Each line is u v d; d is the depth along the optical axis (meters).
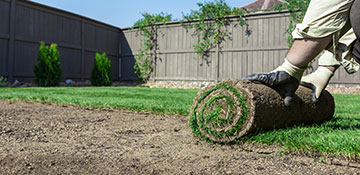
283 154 1.56
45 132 2.30
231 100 1.87
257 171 1.32
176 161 1.49
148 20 12.78
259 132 1.89
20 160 1.49
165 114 3.40
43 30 10.34
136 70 13.20
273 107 1.92
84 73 12.02
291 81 1.93
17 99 4.81
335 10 1.61
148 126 2.63
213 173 1.30
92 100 4.63
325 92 2.71
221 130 1.88
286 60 1.90
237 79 1.96
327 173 1.26
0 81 8.71
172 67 12.31
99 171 1.33
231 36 11.00
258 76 1.96
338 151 1.46
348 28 1.75
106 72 11.18
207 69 11.49
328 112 2.63
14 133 2.23
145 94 6.31
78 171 1.33
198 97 2.07
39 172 1.31
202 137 1.99
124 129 2.47
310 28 1.68
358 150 1.43
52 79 9.58
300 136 1.84
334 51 1.81
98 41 12.73
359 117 3.02
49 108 3.84
